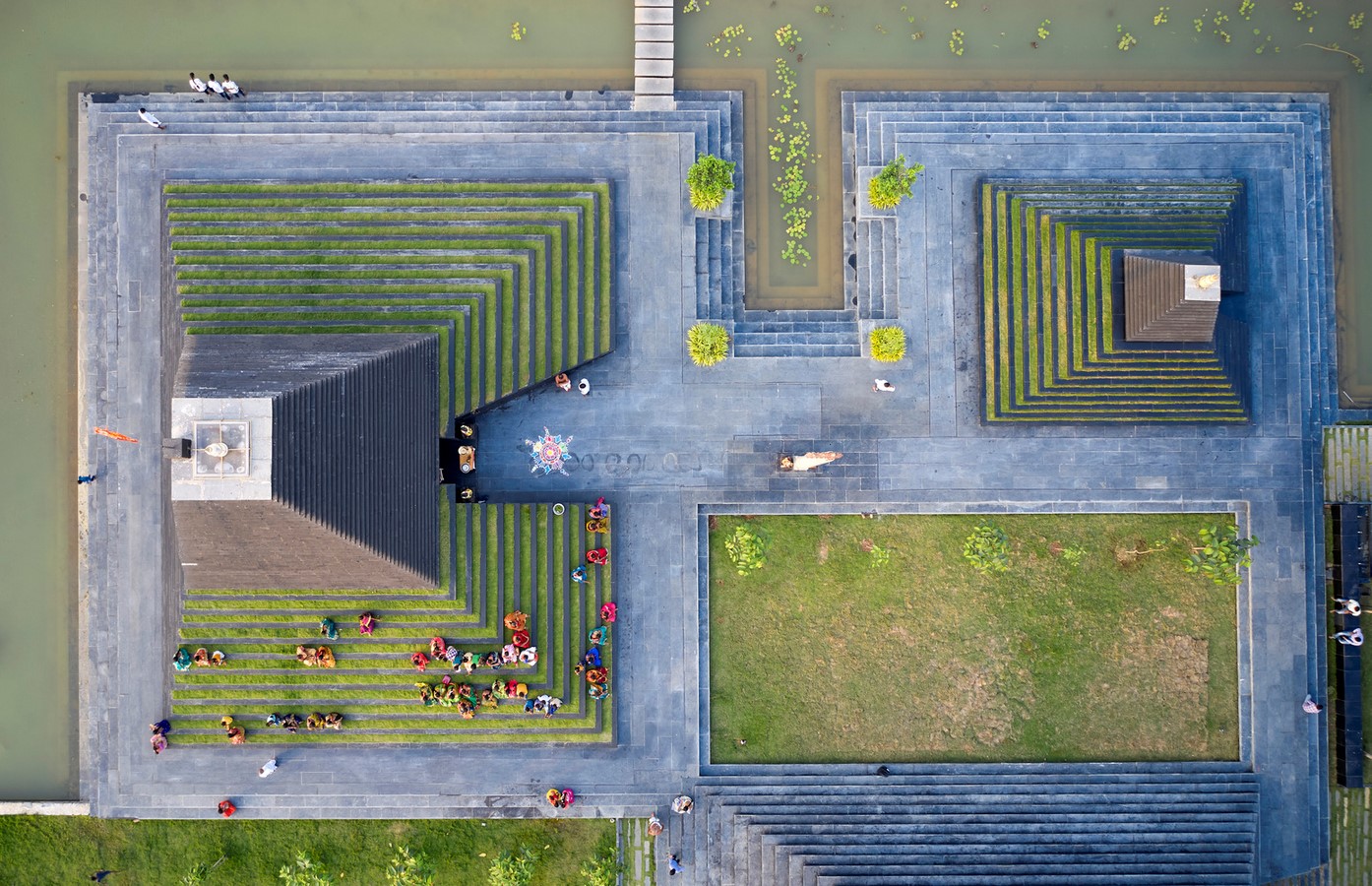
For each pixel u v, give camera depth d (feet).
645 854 133.18
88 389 135.03
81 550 136.56
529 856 129.49
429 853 132.67
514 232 132.46
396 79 140.56
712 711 134.82
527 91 140.15
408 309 130.11
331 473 107.96
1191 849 134.21
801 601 135.74
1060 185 136.36
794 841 132.98
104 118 135.95
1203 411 134.92
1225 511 137.59
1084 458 135.74
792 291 140.15
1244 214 137.90
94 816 131.34
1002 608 136.26
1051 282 134.82
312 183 132.87
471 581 128.06
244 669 128.47
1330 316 141.59
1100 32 142.82
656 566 134.10
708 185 128.88
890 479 135.33
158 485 132.16
